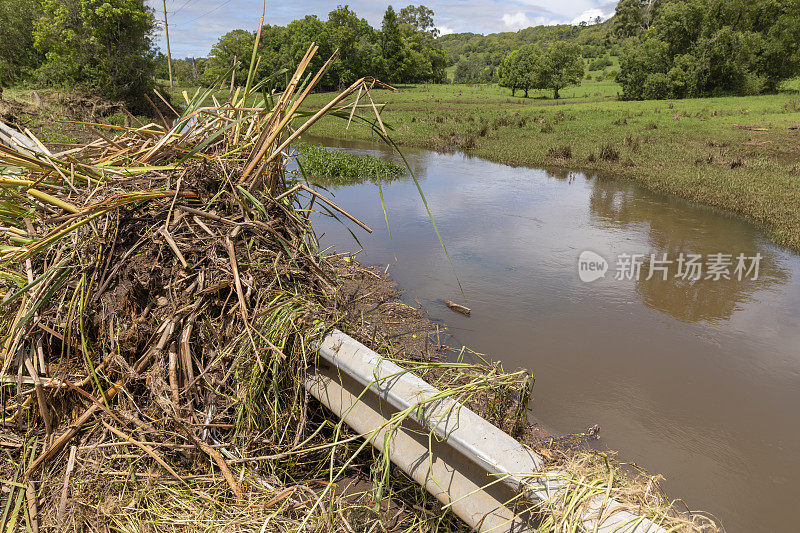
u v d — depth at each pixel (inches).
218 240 90.9
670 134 789.9
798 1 1835.6
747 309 191.3
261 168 98.7
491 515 61.4
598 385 136.9
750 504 98.5
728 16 1865.2
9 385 82.4
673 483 103.2
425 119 1138.0
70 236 89.0
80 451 75.4
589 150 637.9
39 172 96.8
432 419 67.7
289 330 83.7
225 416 80.4
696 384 139.1
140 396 82.9
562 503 54.1
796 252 262.1
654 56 1895.9
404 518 74.4
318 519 68.4
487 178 487.2
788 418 125.3
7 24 1170.0
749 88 1815.9
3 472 74.8
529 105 1722.4
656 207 363.6
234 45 2997.0
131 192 89.5
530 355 151.1
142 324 85.0
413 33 4168.3
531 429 109.7
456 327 166.7
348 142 830.5
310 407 89.4
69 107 781.9
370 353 79.2
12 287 91.6
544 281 215.0
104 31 978.1
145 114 1021.2
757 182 416.8
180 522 67.2
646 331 170.7
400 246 258.7
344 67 2984.7
